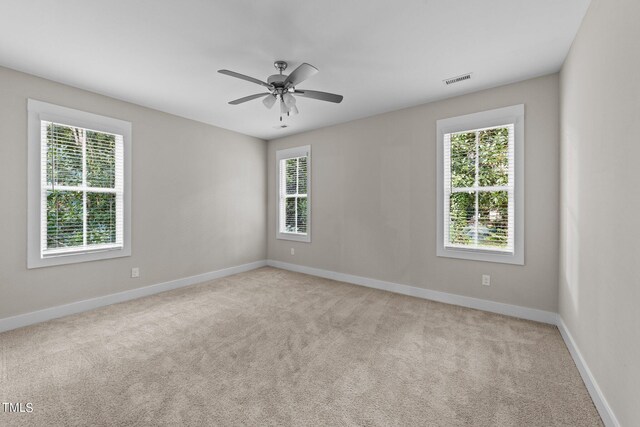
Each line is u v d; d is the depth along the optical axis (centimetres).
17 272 283
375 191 418
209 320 301
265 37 230
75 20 208
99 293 340
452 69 281
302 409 170
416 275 380
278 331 275
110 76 296
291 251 529
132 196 369
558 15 203
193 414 165
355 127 438
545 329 279
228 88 326
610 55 160
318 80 306
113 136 355
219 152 477
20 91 284
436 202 362
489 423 159
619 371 146
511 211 314
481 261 331
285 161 548
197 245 446
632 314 133
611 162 158
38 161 294
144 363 218
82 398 178
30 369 209
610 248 159
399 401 177
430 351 238
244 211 521
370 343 252
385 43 238
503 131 321
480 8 196
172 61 267
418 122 377
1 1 187
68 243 319
